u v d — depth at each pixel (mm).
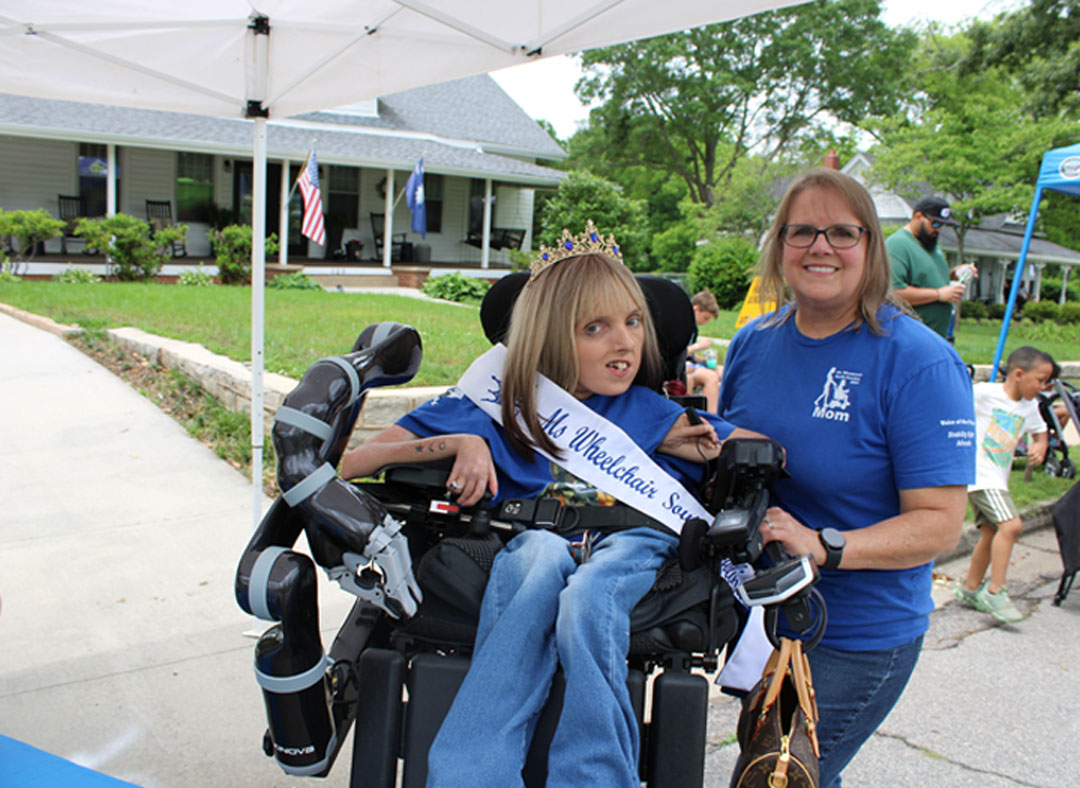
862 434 1886
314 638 1645
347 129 21438
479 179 23766
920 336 1860
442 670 1645
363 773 1623
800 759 1715
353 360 1753
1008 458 4484
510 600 1634
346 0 3029
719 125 36500
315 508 1560
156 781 2746
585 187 22453
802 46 33969
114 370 7910
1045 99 22391
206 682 3330
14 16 3068
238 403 6289
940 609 4578
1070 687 3740
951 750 3217
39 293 12453
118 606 3883
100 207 19406
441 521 1874
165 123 18594
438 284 17844
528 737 1565
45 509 4930
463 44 3195
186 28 3273
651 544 1756
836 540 1704
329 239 21688
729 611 1770
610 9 2699
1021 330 23172
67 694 3195
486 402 1979
